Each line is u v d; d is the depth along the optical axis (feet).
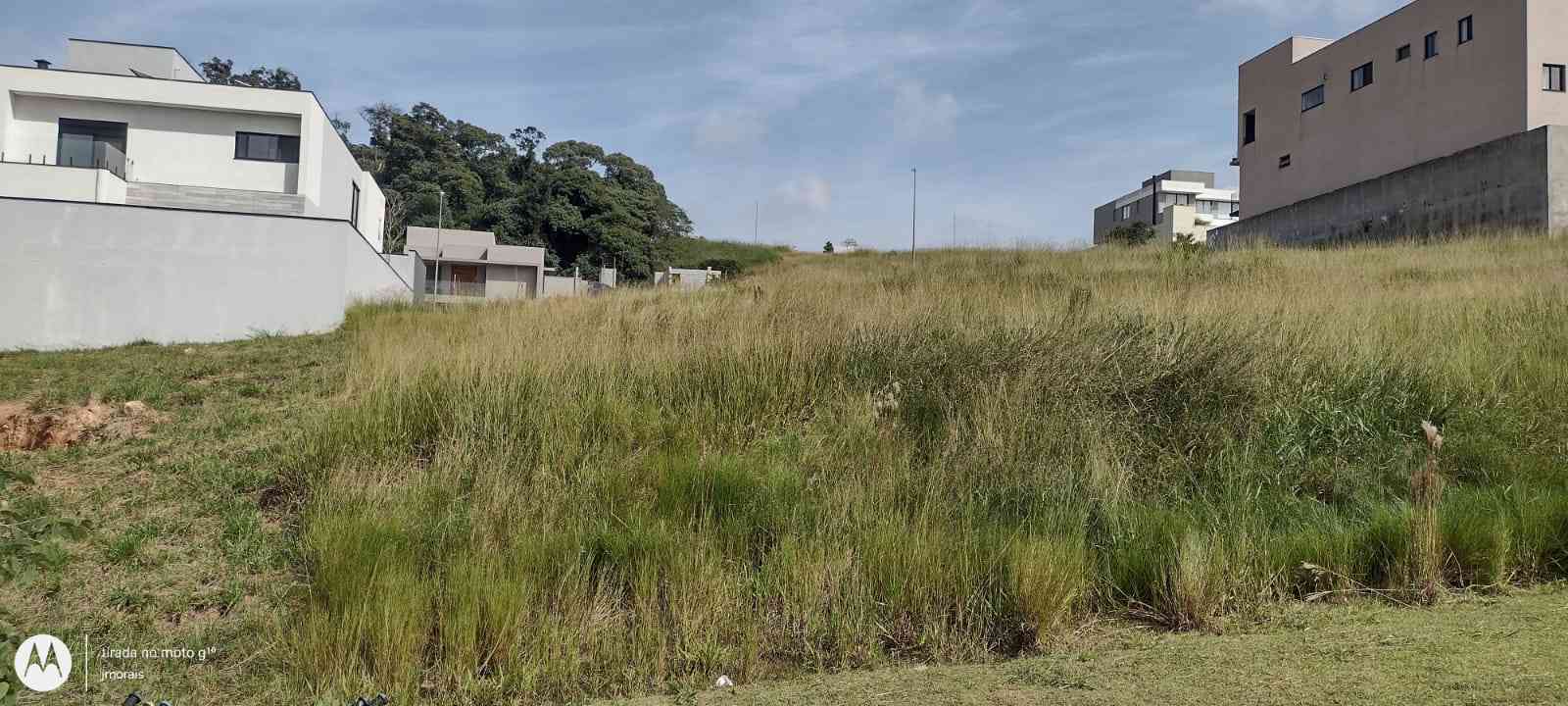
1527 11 81.25
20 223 49.03
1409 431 20.21
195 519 17.88
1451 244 66.95
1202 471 18.83
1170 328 24.21
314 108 85.15
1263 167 121.19
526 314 37.58
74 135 81.76
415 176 212.84
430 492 17.94
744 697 11.53
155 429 23.54
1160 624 13.67
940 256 85.97
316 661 12.69
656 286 50.26
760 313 31.45
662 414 22.17
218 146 84.58
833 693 11.27
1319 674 10.06
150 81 81.92
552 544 15.52
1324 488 18.53
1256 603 13.91
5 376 33.53
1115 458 18.78
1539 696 8.78
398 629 12.84
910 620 13.87
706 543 15.47
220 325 50.98
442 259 146.51
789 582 14.46
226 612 14.70
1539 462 19.01
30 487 19.11
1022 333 25.22
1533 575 14.84
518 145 256.73
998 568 14.56
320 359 34.60
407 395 22.70
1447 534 15.03
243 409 25.55
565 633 13.29
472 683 12.37
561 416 21.26
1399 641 11.12
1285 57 117.19
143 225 50.31
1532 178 73.15
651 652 13.06
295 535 17.08
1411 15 95.35
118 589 15.16
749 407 22.26
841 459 19.65
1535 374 23.12
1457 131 89.04
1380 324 27.94
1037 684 10.78
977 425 20.03
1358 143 102.83
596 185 210.59
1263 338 23.97
